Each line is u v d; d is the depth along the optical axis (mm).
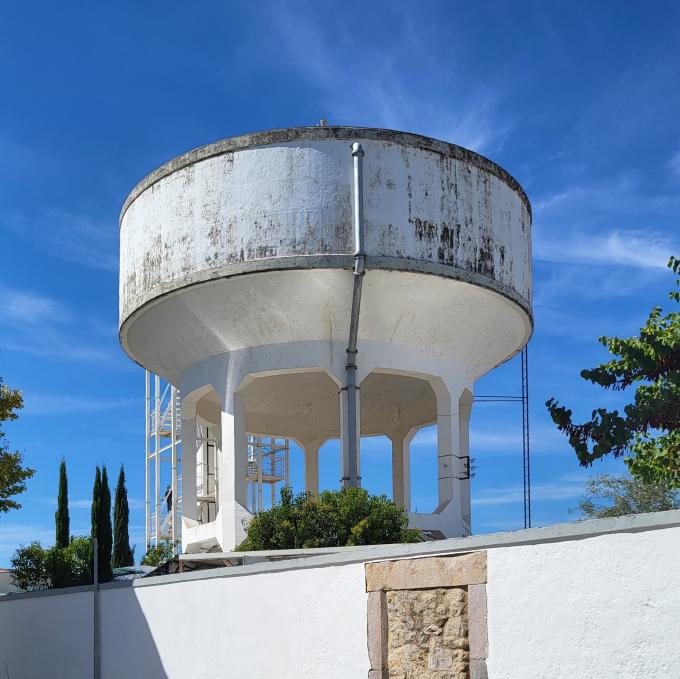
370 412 38000
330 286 27141
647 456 21000
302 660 15305
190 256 27688
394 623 13852
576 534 11539
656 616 10711
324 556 15078
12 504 29500
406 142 27281
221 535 28844
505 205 28953
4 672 26094
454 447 29750
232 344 29047
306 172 26984
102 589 21609
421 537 27734
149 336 30641
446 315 28547
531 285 30500
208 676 17516
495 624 12352
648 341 17453
